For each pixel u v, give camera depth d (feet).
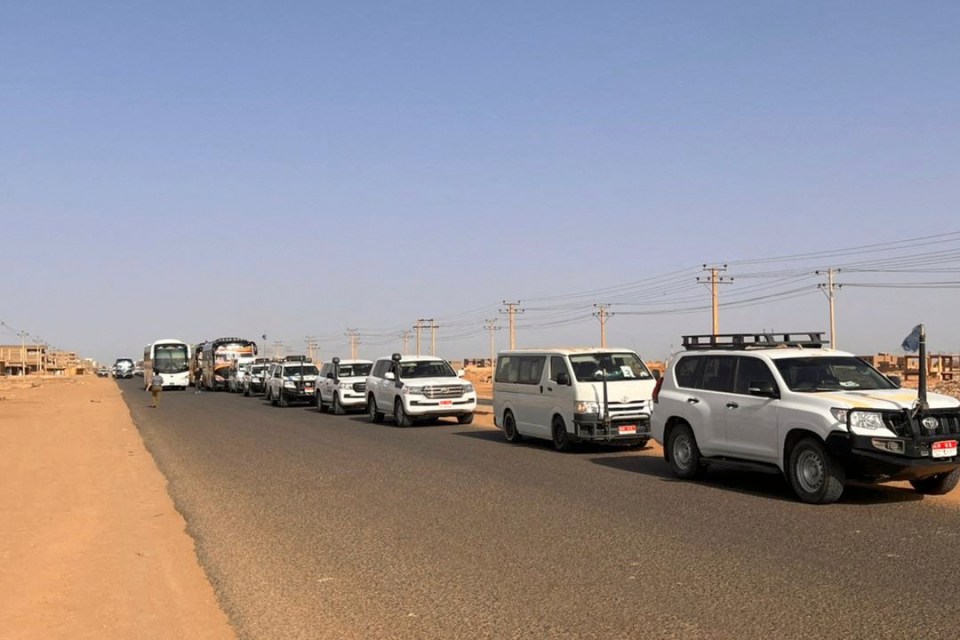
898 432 35.55
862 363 41.73
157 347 217.56
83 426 90.63
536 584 24.75
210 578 26.45
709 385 44.32
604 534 31.42
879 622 20.61
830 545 28.99
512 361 68.49
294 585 25.36
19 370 463.83
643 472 48.88
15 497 42.50
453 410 86.99
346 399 108.88
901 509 35.68
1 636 20.97
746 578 24.89
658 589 23.90
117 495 43.01
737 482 44.50
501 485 44.11
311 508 38.29
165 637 20.92
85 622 22.11
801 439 38.06
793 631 20.08
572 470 49.90
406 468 51.85
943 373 171.73
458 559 28.02
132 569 27.68
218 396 179.52
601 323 281.54
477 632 20.63
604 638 19.95
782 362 40.81
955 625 20.30
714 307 205.46
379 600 23.54
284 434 78.54
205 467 53.98
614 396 58.54
